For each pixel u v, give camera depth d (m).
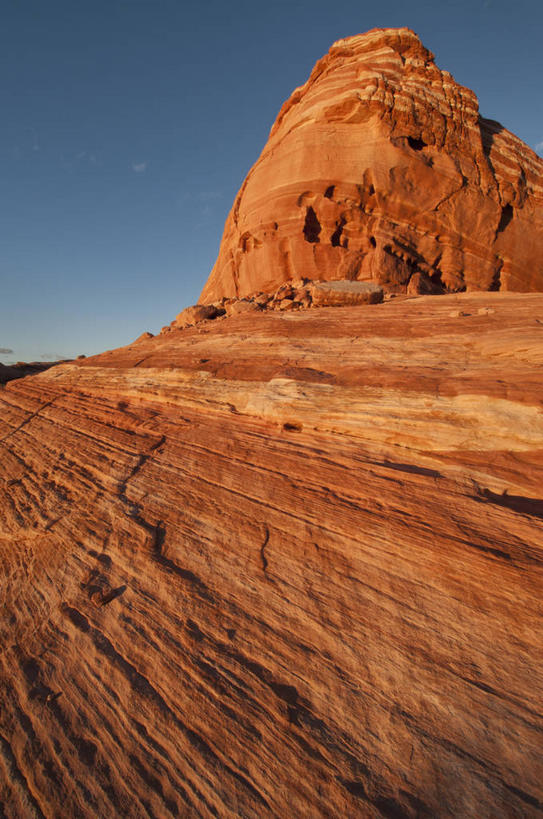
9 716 3.90
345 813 2.74
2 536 6.95
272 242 25.52
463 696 3.25
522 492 4.98
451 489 5.16
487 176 24.28
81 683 4.07
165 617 4.52
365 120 22.47
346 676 3.58
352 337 9.93
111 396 11.02
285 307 16.09
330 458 6.30
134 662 4.13
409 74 23.17
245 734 3.33
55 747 3.56
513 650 3.48
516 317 8.98
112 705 3.80
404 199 22.58
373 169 22.17
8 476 8.84
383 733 3.13
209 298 38.28
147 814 3.00
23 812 3.18
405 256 23.33
